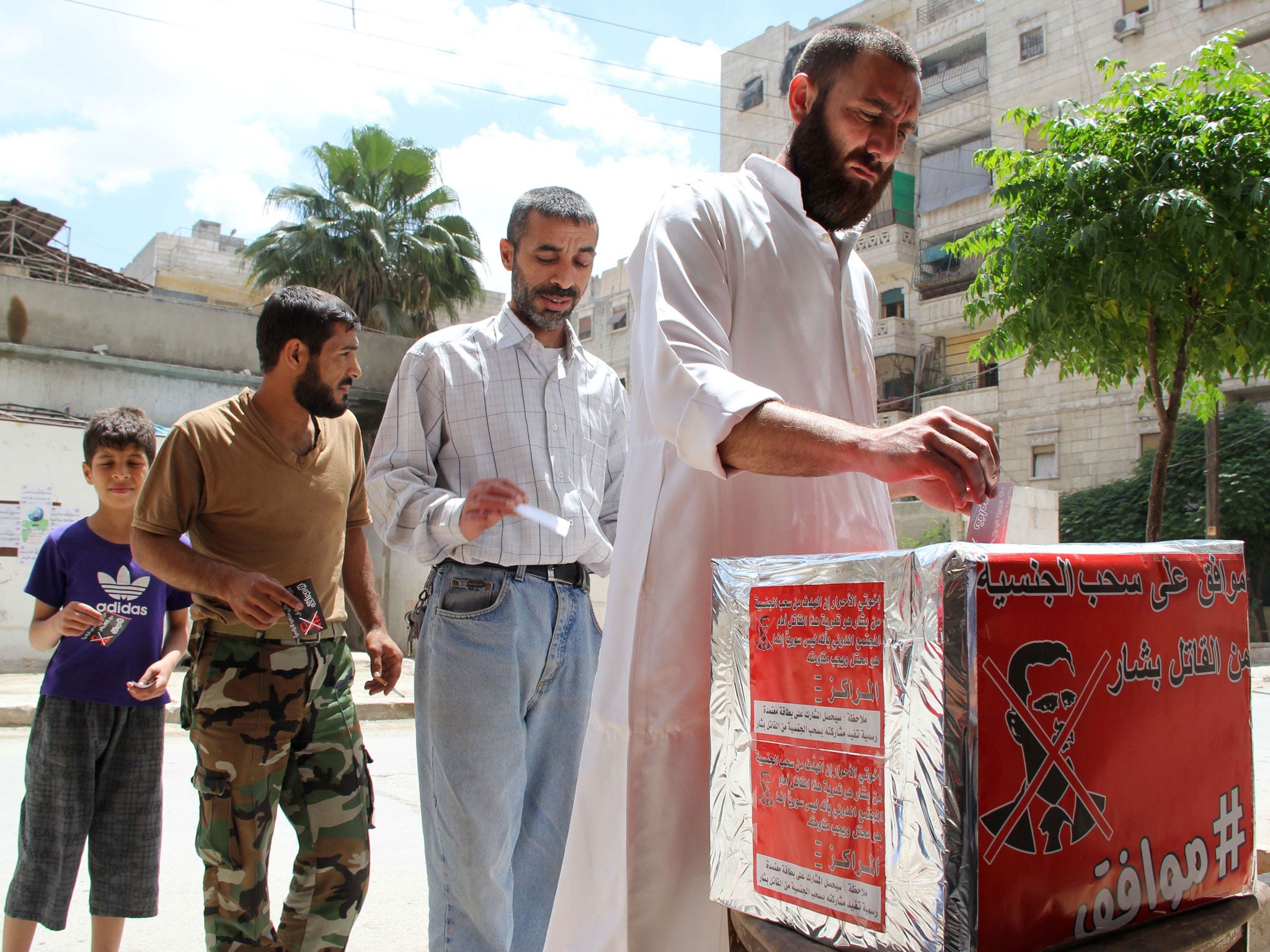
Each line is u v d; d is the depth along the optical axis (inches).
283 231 802.8
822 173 61.9
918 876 37.2
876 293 70.6
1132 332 164.6
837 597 42.1
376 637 101.7
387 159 805.2
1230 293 155.2
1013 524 489.1
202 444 88.6
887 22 1074.1
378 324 776.9
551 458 98.9
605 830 57.2
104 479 104.0
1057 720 37.3
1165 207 153.4
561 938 59.1
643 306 57.4
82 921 124.3
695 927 55.1
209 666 86.9
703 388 49.2
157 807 103.7
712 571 52.6
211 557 87.0
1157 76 168.1
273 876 146.9
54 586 103.5
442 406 99.0
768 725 45.4
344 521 97.3
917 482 59.8
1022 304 169.5
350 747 91.9
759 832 45.6
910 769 38.0
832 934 41.3
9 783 210.4
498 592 93.0
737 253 59.4
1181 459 778.2
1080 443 847.7
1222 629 44.4
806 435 45.4
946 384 971.3
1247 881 45.3
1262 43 790.5
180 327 539.5
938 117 1007.0
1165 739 41.1
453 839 90.8
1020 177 170.4
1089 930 38.1
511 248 102.3
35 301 510.3
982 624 35.8
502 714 91.7
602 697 59.2
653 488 58.9
